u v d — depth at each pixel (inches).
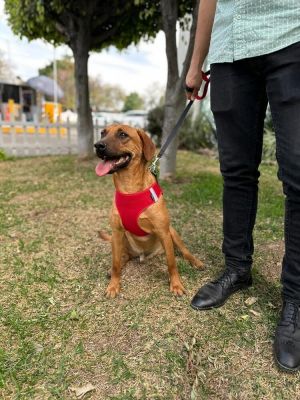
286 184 70.3
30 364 74.0
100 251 125.0
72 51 275.3
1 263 116.4
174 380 69.7
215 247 125.6
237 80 75.6
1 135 362.9
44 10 229.3
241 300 92.4
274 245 126.7
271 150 306.2
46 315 89.4
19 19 250.4
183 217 156.7
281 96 66.9
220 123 81.5
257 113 78.2
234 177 83.5
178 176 237.9
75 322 86.7
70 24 257.0
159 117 426.0
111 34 265.1
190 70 90.4
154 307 91.2
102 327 84.7
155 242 108.1
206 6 80.4
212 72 80.6
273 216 155.6
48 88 1030.4
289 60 65.3
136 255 117.0
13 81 1003.3
